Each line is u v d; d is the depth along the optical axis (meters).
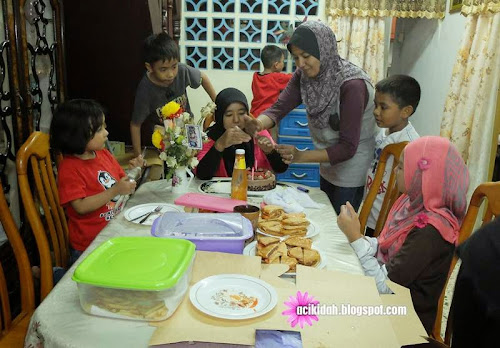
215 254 1.10
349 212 1.30
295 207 1.51
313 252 1.15
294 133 3.61
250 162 2.15
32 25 1.93
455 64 3.09
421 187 1.33
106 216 1.71
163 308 0.86
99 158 1.76
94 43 2.60
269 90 3.38
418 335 0.85
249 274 1.03
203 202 1.40
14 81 1.73
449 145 1.32
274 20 3.56
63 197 1.57
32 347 0.88
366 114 2.03
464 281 0.54
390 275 1.27
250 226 1.18
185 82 2.68
